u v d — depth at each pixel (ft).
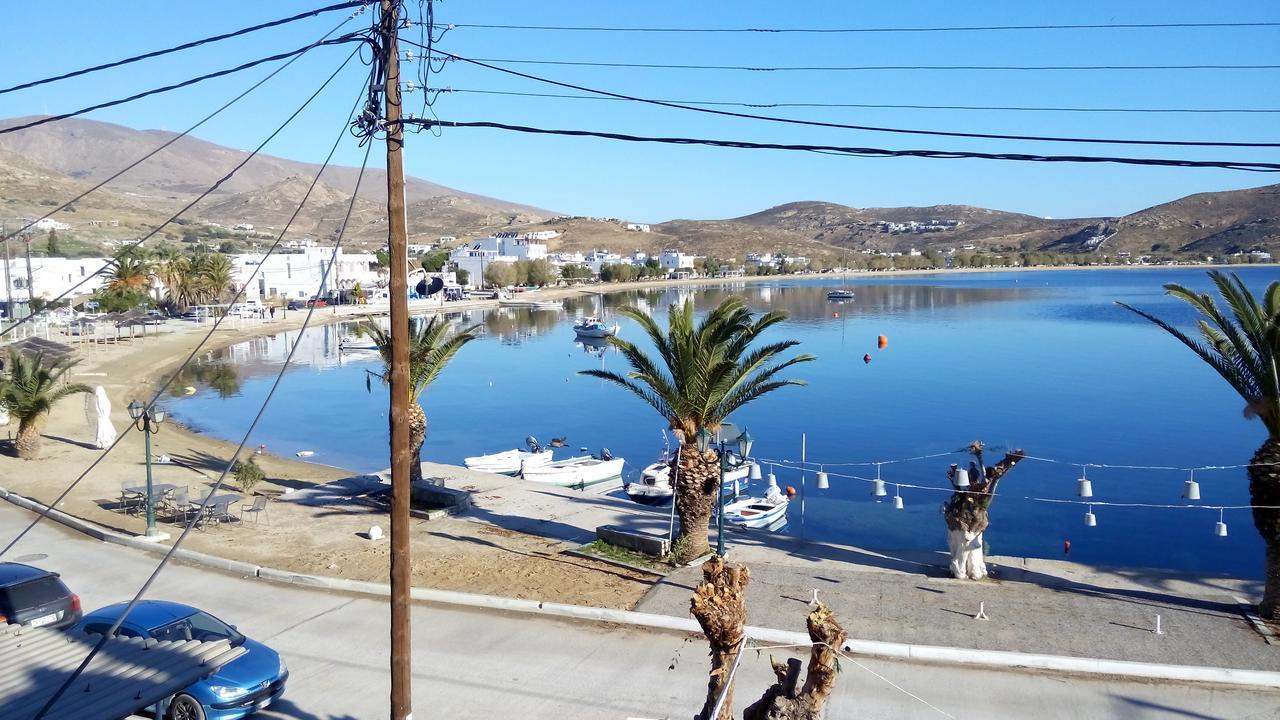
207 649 35.68
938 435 151.74
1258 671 44.27
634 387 67.26
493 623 53.93
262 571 62.59
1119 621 51.55
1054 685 44.47
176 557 66.28
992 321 381.40
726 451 66.54
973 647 48.08
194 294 345.51
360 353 278.46
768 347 65.57
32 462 100.78
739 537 72.69
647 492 105.19
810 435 153.28
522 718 41.93
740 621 29.45
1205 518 98.94
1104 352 270.67
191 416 173.78
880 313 426.10
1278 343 48.85
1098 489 112.47
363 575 61.82
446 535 72.38
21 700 30.25
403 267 36.14
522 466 118.73
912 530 93.97
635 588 59.26
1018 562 63.87
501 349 303.48
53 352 161.17
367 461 135.85
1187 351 270.87
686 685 45.06
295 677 46.57
